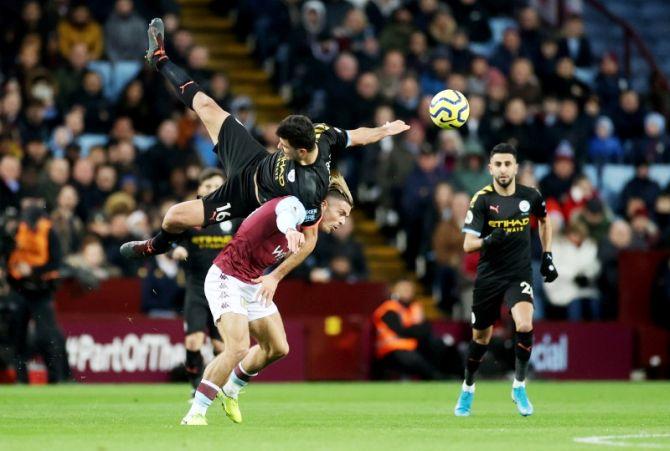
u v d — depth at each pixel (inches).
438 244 2910.9
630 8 4239.7
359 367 2736.2
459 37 3388.3
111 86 3115.2
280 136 1296.8
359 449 1082.1
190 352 1892.2
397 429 1347.2
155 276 2568.9
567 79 3474.4
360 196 3053.6
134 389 2290.8
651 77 3786.9
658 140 3427.7
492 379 2783.0
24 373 2429.9
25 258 2347.4
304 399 2033.7
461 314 2849.4
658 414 1676.9
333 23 3346.5
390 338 2706.7
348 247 2837.1
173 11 3287.4
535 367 2834.6
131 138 2876.5
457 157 3065.9
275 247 1302.9
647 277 2938.0
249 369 1390.3
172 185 2810.0
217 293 1307.8
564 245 2923.2
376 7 3457.2
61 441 1152.8
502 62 3440.0
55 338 2390.5
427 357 2736.2
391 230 3110.2
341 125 3078.2
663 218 3189.0
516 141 3186.5
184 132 2933.1
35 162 2655.0
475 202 1598.2
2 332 2395.4
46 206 2596.0
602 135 3331.7
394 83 3189.0
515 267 1585.9
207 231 1871.3
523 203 1587.1
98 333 2534.5
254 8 3511.3
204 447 1090.7
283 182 1320.1
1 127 2753.4
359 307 2755.9
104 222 2628.0
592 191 3070.9
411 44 3307.1
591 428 1390.3
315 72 3157.0
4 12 3021.7
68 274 2513.5
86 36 3117.6
